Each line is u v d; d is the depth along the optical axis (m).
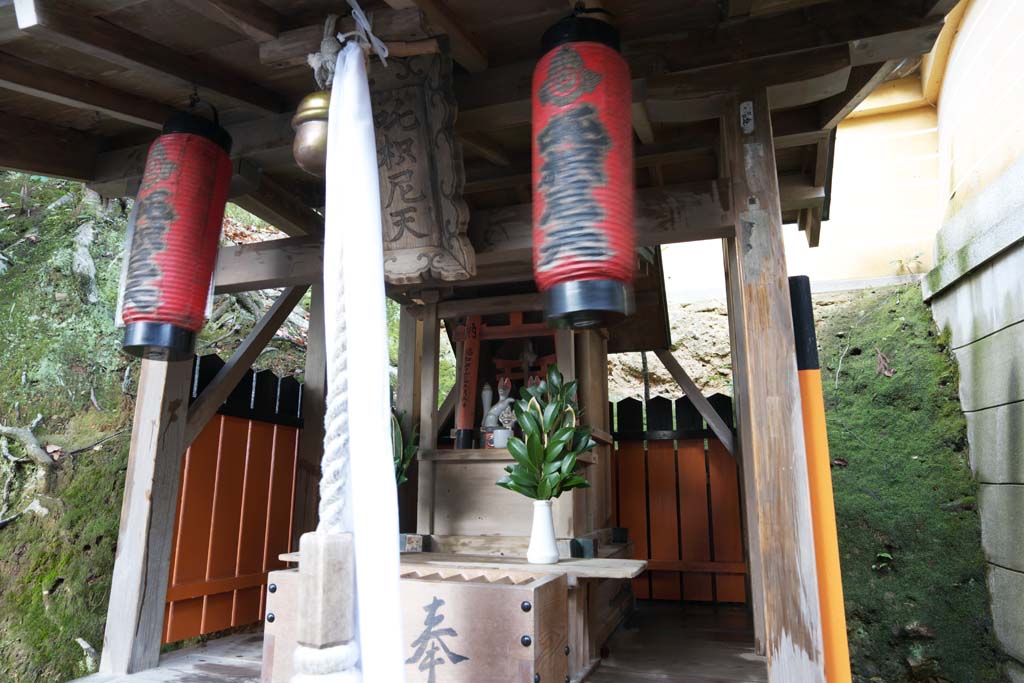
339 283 1.32
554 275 1.52
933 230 5.12
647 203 2.46
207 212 2.27
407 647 1.94
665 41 2.34
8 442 4.48
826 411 4.86
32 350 4.91
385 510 1.21
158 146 2.28
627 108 1.68
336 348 1.28
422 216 2.15
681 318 6.92
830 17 2.17
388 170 2.18
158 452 2.82
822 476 1.97
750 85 2.25
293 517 3.83
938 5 2.04
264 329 3.53
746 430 3.13
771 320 2.05
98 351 5.09
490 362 3.98
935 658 4.04
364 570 1.17
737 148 2.22
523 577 2.25
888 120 5.49
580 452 2.69
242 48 2.40
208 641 3.25
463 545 3.07
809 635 1.83
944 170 4.90
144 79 2.54
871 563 4.36
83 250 5.46
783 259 2.09
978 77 4.18
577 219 1.52
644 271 3.88
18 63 2.31
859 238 5.32
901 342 4.82
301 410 3.97
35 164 2.87
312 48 2.05
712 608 4.12
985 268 3.95
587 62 1.65
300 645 1.12
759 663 2.74
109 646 2.66
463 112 2.51
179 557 3.07
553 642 1.99
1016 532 3.65
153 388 2.89
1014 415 3.66
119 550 2.76
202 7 1.97
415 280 2.19
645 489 4.55
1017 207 3.58
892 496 4.45
